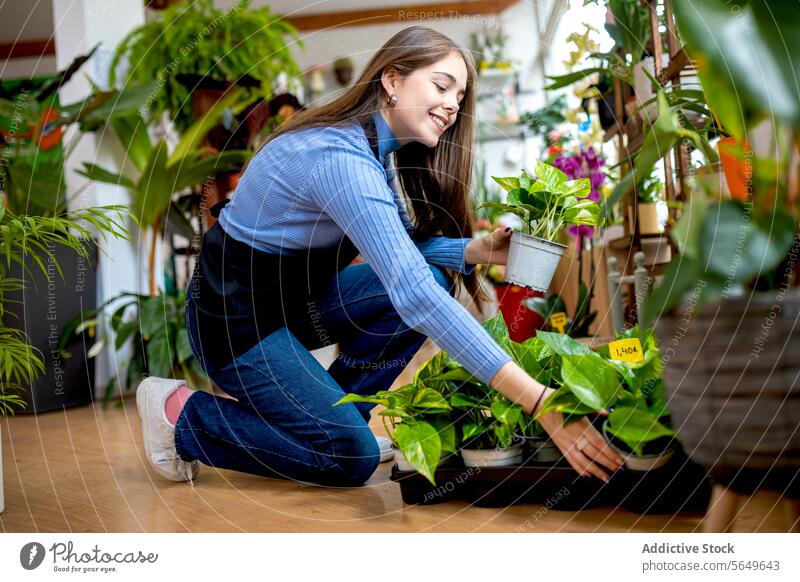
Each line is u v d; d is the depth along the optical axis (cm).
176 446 146
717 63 73
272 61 313
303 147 132
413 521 115
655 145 86
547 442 118
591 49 220
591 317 241
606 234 244
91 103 288
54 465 170
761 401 78
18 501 136
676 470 107
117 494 140
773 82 72
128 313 328
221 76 304
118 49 316
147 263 345
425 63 131
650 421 100
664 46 193
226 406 147
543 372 118
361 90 135
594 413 108
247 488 143
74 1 331
